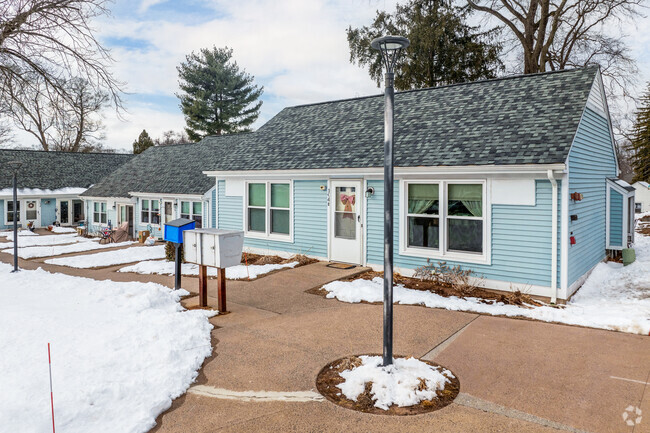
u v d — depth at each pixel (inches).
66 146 1701.5
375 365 213.2
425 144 418.3
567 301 343.6
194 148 968.3
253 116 1690.5
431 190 403.2
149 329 268.5
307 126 582.6
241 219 571.2
